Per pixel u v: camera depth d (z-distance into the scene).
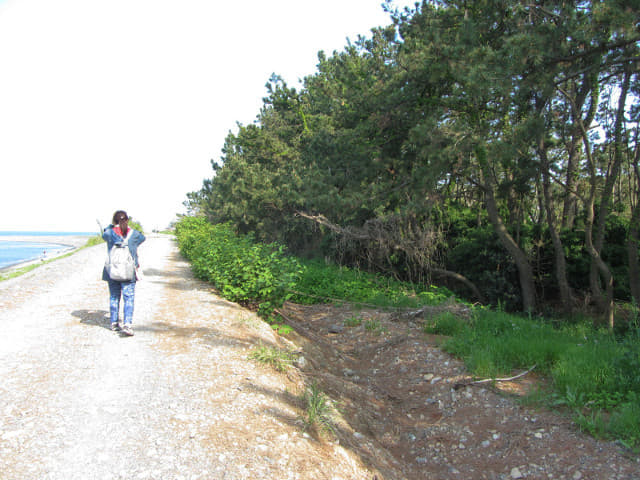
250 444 3.31
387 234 15.96
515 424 4.87
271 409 4.00
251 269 8.12
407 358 7.48
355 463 3.70
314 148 18.95
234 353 5.36
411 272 17.86
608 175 15.87
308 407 4.32
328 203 15.49
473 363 6.41
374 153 16.05
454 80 12.98
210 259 10.60
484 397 5.56
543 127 10.98
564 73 11.45
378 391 6.38
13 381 4.11
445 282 19.80
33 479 2.63
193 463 2.97
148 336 5.82
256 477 2.92
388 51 16.08
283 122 29.59
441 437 4.98
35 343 5.33
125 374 4.44
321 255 24.34
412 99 13.95
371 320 10.06
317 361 7.04
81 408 3.62
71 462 2.85
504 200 18.27
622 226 17.09
